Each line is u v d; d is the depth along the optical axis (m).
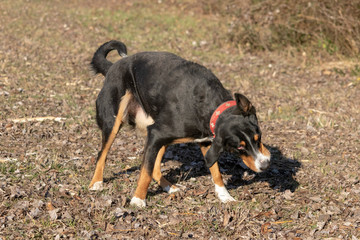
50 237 4.14
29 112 7.70
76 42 13.55
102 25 15.86
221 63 12.13
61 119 7.50
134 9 18.72
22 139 6.57
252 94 9.66
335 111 8.72
